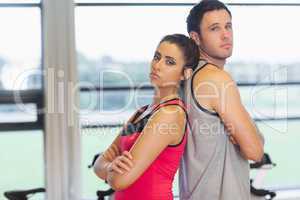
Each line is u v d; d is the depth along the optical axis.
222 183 1.34
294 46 3.60
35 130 3.32
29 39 3.26
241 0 3.49
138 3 3.37
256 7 3.52
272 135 3.50
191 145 1.37
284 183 3.58
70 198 3.17
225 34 1.32
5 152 3.29
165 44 1.30
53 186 3.16
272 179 3.55
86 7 3.29
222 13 1.32
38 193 3.00
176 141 1.26
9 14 3.24
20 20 3.24
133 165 1.21
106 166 1.37
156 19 3.38
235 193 1.34
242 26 3.49
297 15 3.60
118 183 1.22
